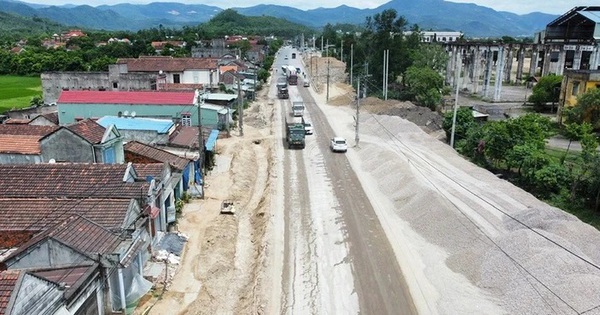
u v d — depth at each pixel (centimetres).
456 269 2542
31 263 1912
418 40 9575
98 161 3159
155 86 6894
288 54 19738
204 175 4206
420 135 5494
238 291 2469
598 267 2116
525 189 3778
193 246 2845
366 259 2728
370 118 6600
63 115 5281
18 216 2227
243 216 3478
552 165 3622
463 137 5281
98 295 1950
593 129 5275
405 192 3650
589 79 5497
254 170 4584
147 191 2545
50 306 1576
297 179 4212
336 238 3003
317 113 7462
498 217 2958
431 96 7394
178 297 2312
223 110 5712
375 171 4381
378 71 9244
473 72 9094
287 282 2509
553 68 9844
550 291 2081
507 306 2138
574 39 8856
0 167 2706
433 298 2328
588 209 3319
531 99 7306
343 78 11762
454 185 3634
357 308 2269
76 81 6888
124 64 7112
